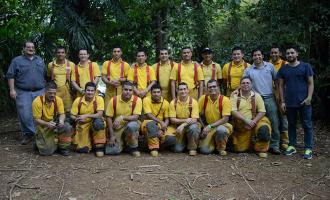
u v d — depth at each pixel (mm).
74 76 6070
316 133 6906
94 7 7926
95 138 5484
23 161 5188
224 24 8875
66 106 6121
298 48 7273
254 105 5484
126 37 9133
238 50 5953
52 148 5453
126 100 5488
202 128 5648
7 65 8414
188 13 8711
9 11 8430
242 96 5539
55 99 5453
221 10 8945
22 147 5895
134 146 5461
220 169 4934
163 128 5527
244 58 7535
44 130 5383
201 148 5559
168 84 6164
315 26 7133
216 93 5539
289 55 5328
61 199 4098
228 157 5441
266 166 5070
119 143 5516
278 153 5570
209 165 5082
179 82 6008
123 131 5520
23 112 5988
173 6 8688
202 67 6188
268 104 5570
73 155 5469
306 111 5348
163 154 5562
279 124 5820
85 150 5559
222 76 6203
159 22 8875
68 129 5359
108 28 8539
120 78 6160
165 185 4441
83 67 6098
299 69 5312
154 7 8562
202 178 4641
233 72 5996
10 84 5984
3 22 8414
